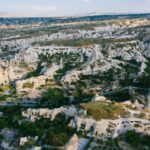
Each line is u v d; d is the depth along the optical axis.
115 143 199.88
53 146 197.75
